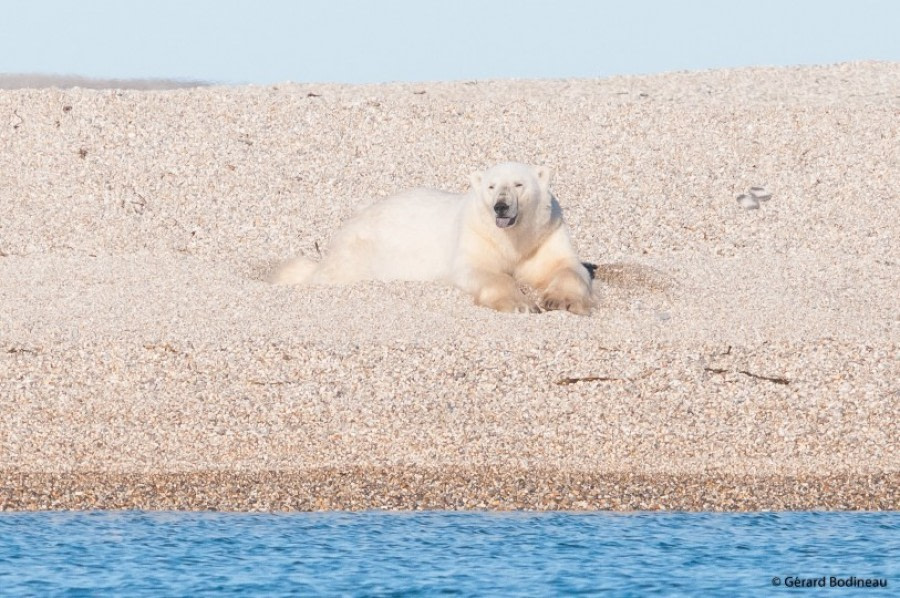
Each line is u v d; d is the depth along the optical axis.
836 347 40.88
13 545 28.67
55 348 40.50
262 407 37.06
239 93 68.38
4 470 33.38
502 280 45.72
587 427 36.09
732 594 25.66
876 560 27.81
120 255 53.25
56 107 65.00
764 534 29.52
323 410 36.88
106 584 26.33
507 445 35.03
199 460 34.12
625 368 39.19
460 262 46.50
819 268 51.72
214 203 57.88
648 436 35.62
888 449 35.09
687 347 40.53
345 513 30.98
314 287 47.41
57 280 48.97
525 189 45.62
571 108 66.56
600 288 47.62
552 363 39.50
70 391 37.97
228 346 40.59
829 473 33.62
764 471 33.75
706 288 48.47
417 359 39.72
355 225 49.72
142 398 37.62
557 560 27.81
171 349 40.41
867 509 31.47
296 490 32.34
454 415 36.59
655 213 57.03
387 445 34.97
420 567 27.45
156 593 25.84
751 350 40.47
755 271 51.09
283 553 28.20
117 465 33.78
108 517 30.64
